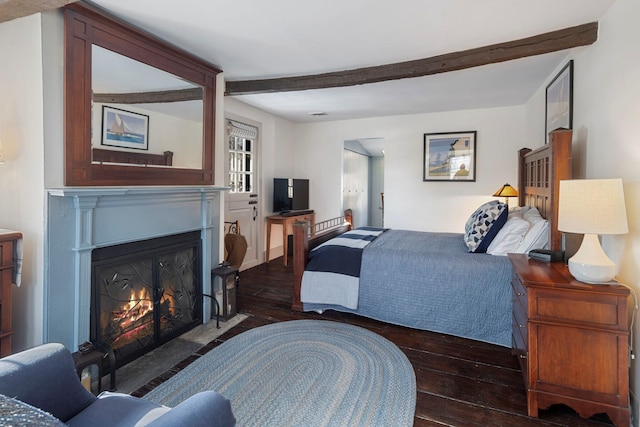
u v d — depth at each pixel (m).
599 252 1.77
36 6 1.69
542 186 2.97
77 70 1.97
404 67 3.00
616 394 1.66
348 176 6.84
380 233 4.00
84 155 2.02
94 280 2.10
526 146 4.47
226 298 3.02
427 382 2.09
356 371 2.19
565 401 1.73
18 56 1.90
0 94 1.98
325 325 2.93
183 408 0.97
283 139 5.77
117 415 1.19
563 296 1.73
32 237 1.90
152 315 2.50
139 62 2.36
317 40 2.56
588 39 2.29
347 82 3.23
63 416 1.18
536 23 2.29
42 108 1.83
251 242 5.01
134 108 2.34
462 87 3.81
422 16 2.20
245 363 2.28
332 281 3.10
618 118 1.97
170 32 2.42
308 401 1.87
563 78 2.90
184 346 2.55
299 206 5.64
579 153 2.56
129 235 2.29
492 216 2.92
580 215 1.75
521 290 2.01
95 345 2.02
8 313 1.78
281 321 3.02
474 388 2.03
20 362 1.15
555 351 1.75
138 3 2.03
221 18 2.22
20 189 1.94
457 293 2.72
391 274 2.94
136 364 2.29
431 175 5.18
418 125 5.24
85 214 2.00
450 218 5.11
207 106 3.01
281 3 2.04
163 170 2.58
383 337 2.71
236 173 4.67
